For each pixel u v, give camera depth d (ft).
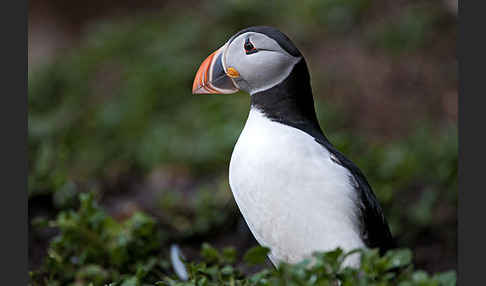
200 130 43.42
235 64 22.24
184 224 35.17
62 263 26.96
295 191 20.26
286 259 21.48
